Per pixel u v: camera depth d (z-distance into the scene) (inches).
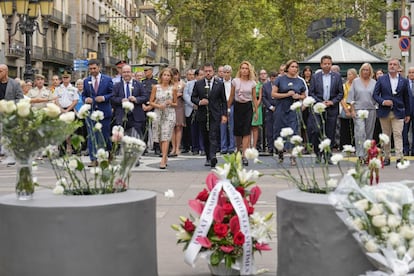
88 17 2420.0
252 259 197.9
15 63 1792.6
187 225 202.1
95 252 159.2
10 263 161.8
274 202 327.0
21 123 169.2
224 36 2187.5
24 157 170.2
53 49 2097.7
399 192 160.9
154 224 176.1
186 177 440.5
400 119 493.0
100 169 188.2
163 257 224.4
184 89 633.6
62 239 158.1
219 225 194.9
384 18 1642.5
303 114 549.6
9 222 161.0
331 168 456.1
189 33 2068.2
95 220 159.0
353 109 501.4
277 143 201.2
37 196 174.1
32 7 737.0
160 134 494.6
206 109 500.1
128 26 3216.0
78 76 2209.6
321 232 167.6
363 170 189.2
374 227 158.2
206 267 212.1
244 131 499.2
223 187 200.5
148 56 2987.2
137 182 412.8
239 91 496.7
